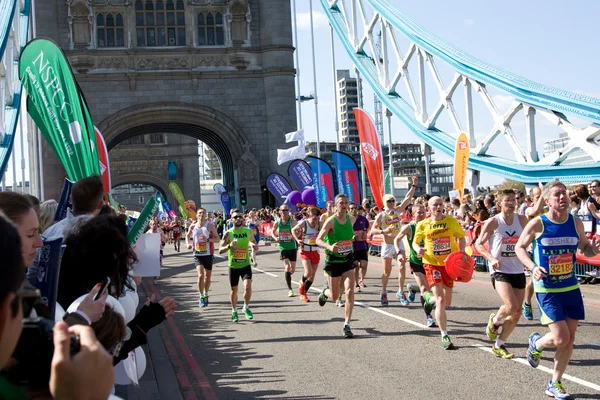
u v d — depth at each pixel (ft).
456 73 110.11
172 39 163.22
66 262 15.87
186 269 89.76
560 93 87.86
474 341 33.55
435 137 117.29
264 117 163.73
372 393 25.02
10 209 13.24
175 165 271.49
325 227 36.83
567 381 25.38
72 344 7.71
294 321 42.42
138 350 20.08
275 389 26.43
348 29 157.48
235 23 163.53
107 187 52.44
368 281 62.34
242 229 43.83
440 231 32.86
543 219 24.13
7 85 102.17
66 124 38.32
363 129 81.97
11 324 6.72
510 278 30.07
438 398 23.89
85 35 158.51
